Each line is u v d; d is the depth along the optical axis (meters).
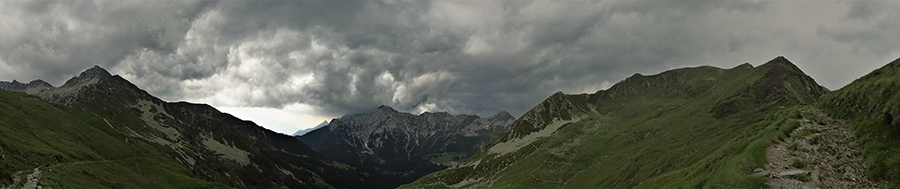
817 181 43.44
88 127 176.38
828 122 60.19
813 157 49.38
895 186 39.28
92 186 80.00
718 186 52.72
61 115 169.62
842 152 49.28
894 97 49.28
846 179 43.69
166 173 145.50
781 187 43.38
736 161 55.12
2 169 63.72
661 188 76.25
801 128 58.81
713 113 186.25
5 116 118.44
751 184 46.50
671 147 139.00
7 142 81.94
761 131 63.25
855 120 56.03
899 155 42.19
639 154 149.38
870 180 42.62
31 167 76.31
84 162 104.94
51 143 112.06
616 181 134.12
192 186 139.88
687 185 64.44
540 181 182.50
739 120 148.88
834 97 68.38
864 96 57.31
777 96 174.12
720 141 100.38
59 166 82.94
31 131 116.69
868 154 46.44
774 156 51.81
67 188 68.94
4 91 162.50
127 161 144.62
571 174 186.12
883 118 49.34
